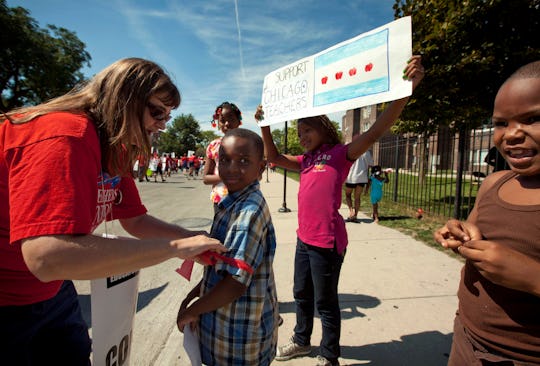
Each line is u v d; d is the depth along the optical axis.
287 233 5.65
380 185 6.37
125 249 1.02
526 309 0.99
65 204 0.91
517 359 1.01
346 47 2.10
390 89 1.87
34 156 0.93
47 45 28.05
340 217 2.04
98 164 1.09
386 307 2.87
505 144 1.04
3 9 24.38
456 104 6.53
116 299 1.43
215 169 3.05
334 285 2.02
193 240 1.16
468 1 5.44
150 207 8.74
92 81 1.20
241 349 1.39
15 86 27.78
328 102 2.22
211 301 1.29
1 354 1.16
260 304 1.42
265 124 2.77
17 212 0.90
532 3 5.44
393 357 2.21
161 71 1.23
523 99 0.96
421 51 5.89
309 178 2.11
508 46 5.82
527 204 1.03
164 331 2.61
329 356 2.04
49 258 0.90
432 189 11.91
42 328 1.29
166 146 82.88
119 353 1.48
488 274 0.98
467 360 1.15
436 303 2.94
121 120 1.14
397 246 4.66
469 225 1.11
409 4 6.36
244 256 1.28
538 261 0.96
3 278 1.12
